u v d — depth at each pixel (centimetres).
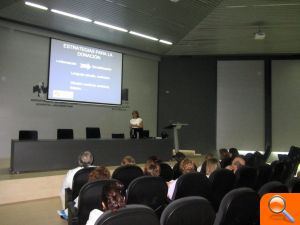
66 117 811
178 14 675
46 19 700
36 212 421
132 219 152
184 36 827
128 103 954
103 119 890
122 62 930
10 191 459
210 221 179
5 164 619
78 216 262
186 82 1043
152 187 262
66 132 648
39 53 768
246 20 704
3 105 710
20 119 733
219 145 1019
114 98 906
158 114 1035
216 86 1034
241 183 367
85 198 259
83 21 714
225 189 338
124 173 329
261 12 657
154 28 762
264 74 1020
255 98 1016
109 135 900
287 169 503
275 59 1019
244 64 1030
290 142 988
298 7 627
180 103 1042
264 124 1005
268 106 1006
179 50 970
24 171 504
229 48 938
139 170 338
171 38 841
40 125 764
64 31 786
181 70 1043
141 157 659
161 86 1042
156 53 1012
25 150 506
